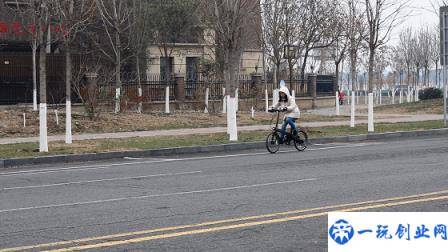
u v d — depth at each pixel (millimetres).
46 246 10984
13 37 51906
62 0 35656
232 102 31484
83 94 39812
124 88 51406
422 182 17234
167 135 34000
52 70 49781
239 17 34750
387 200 14555
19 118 37281
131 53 54469
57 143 30016
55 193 17047
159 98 53531
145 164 24312
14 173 22438
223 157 26375
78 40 51188
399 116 48156
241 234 11617
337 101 51312
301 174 19766
